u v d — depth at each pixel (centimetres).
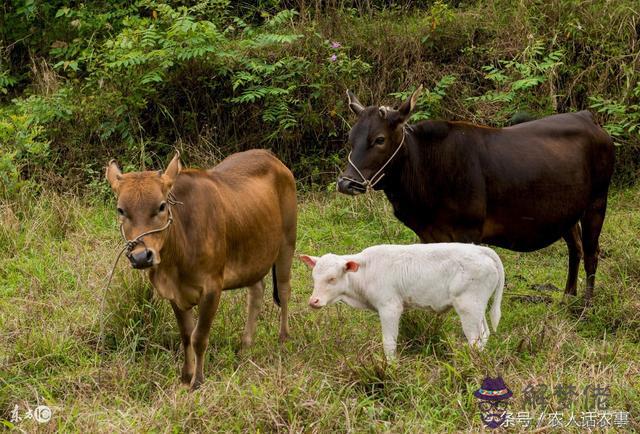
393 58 1270
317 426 575
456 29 1285
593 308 825
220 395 614
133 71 1212
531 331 743
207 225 657
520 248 840
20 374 687
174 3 1373
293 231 796
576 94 1222
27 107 1205
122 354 716
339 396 614
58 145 1205
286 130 1216
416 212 809
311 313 822
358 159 775
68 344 732
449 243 705
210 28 1209
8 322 784
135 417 601
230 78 1236
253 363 659
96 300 805
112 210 1101
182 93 1241
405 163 790
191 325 679
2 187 1052
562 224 832
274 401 598
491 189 796
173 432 579
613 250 972
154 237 603
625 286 849
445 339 729
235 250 698
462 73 1260
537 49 1226
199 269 653
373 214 1078
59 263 927
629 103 1186
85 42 1327
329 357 705
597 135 863
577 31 1228
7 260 934
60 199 1060
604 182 874
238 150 1234
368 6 1359
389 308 702
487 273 689
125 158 1187
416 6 1423
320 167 1221
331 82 1233
